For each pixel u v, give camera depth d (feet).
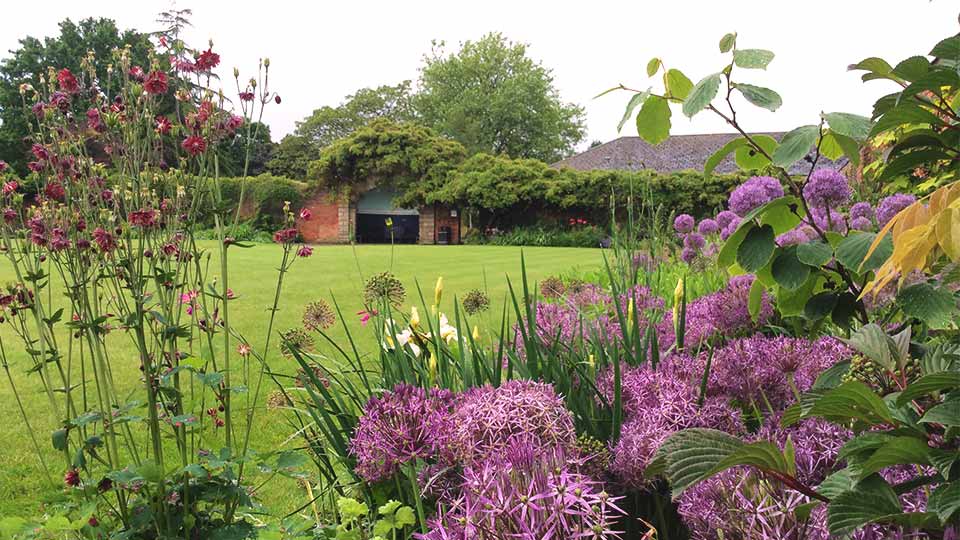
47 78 6.59
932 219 2.31
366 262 48.93
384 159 94.63
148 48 6.83
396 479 4.59
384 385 6.61
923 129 4.02
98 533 5.86
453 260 50.98
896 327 5.06
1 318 6.53
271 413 11.68
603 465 4.43
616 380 4.99
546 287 11.57
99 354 6.28
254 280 36.73
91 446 6.20
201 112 6.48
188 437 10.04
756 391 5.05
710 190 75.20
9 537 5.55
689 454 2.89
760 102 3.96
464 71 138.82
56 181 6.24
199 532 6.20
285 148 136.67
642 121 4.90
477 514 3.13
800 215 4.74
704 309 7.43
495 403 4.28
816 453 3.77
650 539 3.76
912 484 2.88
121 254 6.15
